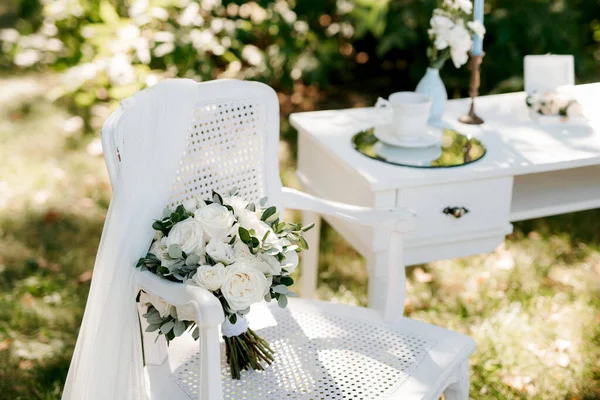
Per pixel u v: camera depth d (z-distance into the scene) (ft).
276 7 13.71
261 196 6.22
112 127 4.89
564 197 7.27
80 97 14.11
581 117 7.73
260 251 4.79
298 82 15.76
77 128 13.64
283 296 4.85
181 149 5.37
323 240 10.53
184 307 4.34
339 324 5.83
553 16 12.88
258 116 6.10
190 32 13.20
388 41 13.24
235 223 4.97
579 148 7.02
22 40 15.88
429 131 7.18
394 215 5.62
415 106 6.80
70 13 14.15
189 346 5.63
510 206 6.91
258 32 14.56
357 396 5.03
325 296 9.20
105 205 11.25
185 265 4.74
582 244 10.16
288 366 5.35
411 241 6.57
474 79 7.63
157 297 4.76
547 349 8.01
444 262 9.80
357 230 6.82
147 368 5.44
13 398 7.46
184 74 13.51
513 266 9.61
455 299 8.96
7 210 11.12
